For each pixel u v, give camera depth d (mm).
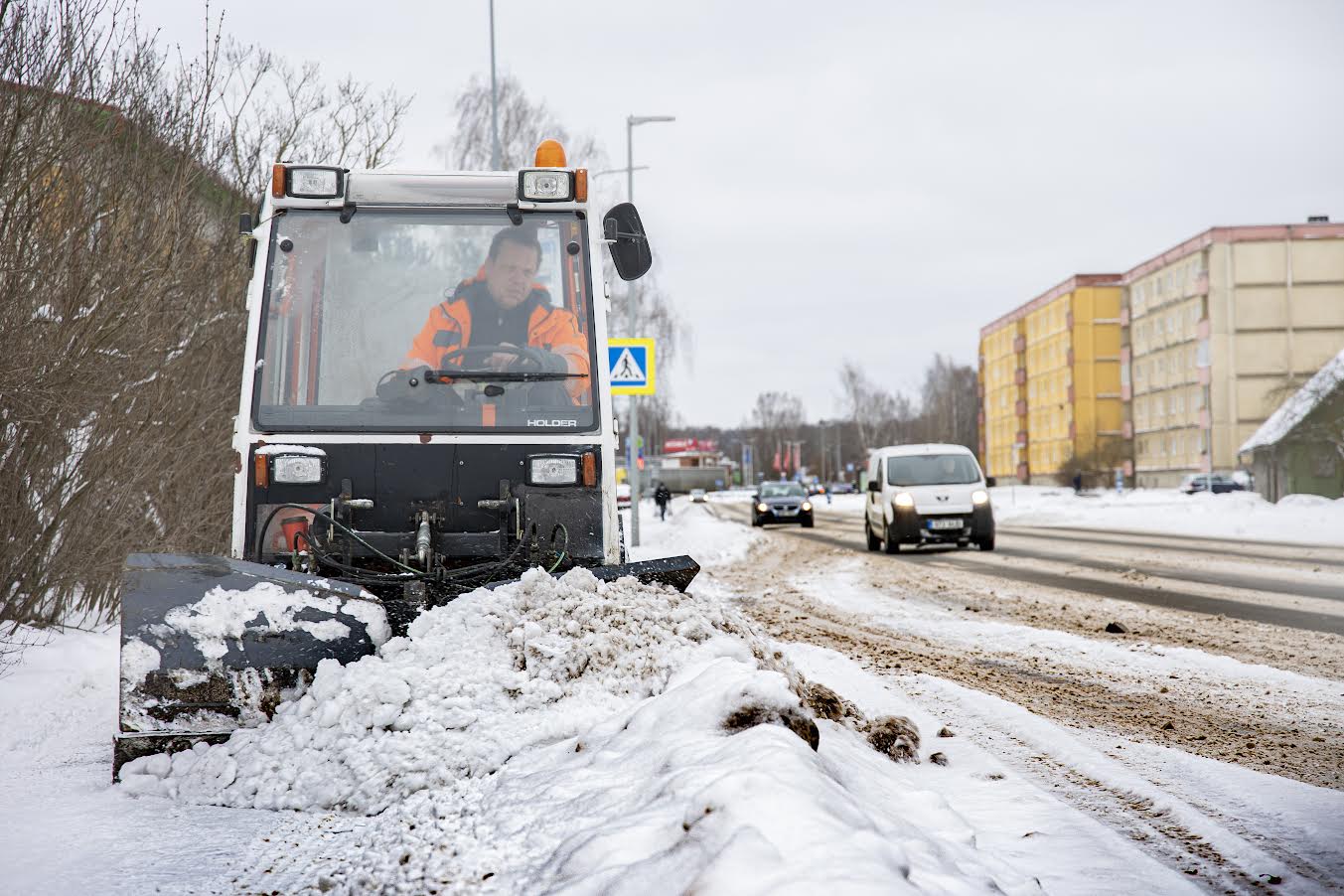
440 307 6219
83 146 8789
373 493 5902
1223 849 3941
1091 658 8812
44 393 8055
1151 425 85625
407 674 4734
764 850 2730
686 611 5328
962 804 4566
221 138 11977
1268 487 52844
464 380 6051
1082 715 6469
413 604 5230
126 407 9242
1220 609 11977
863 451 124812
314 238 6199
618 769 4016
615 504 6094
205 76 10789
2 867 3756
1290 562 18672
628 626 5129
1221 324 73938
